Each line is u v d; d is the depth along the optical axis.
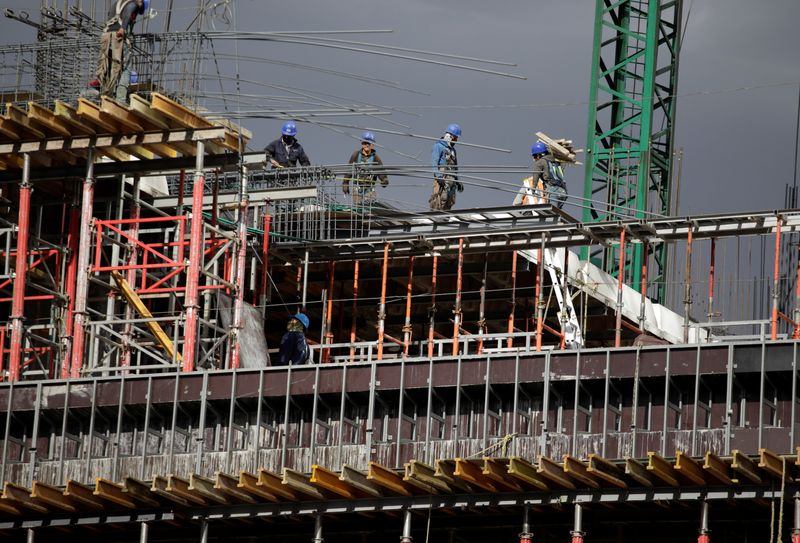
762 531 55.50
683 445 55.78
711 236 67.56
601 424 57.09
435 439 58.56
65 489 57.84
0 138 64.25
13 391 62.12
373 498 56.50
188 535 60.72
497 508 56.03
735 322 66.44
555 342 75.12
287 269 73.56
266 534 60.12
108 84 65.06
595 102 87.75
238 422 60.47
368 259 71.25
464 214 68.88
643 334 68.56
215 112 66.38
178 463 60.19
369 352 69.19
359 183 70.06
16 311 63.31
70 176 65.06
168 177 72.50
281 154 71.25
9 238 67.44
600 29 88.56
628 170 86.81
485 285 70.62
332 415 59.91
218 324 68.44
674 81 89.62
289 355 63.78
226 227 70.75
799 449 50.91
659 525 56.81
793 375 54.81
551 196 71.50
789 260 69.50
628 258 84.12
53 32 71.44
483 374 58.19
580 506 54.66
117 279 63.53
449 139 71.75
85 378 61.50
